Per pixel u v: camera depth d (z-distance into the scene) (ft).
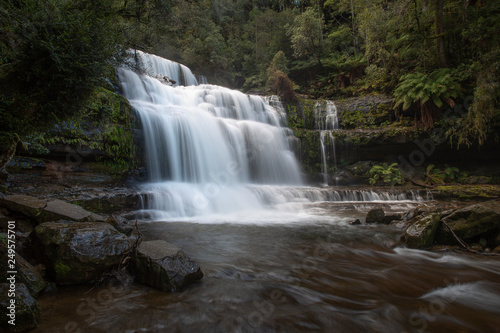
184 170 34.78
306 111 54.34
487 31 41.86
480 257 15.08
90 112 25.49
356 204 32.01
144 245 11.71
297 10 94.84
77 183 24.30
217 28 89.86
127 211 22.58
